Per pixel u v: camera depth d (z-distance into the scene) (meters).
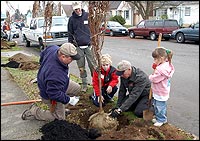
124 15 44.59
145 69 9.72
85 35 5.84
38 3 17.89
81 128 3.91
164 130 3.96
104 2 4.08
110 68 5.08
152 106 4.38
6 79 7.29
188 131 4.55
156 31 20.95
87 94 5.81
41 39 14.27
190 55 13.13
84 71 6.00
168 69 4.09
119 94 4.78
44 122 4.41
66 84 4.19
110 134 3.78
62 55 3.93
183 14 36.88
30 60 9.96
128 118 4.45
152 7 31.55
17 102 5.12
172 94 6.63
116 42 19.92
